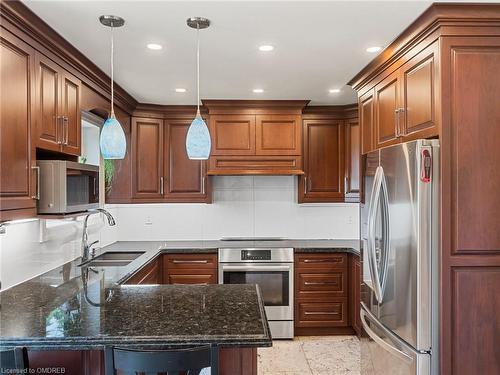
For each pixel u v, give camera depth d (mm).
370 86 3018
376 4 1918
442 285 1996
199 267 3904
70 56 2441
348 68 2918
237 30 2221
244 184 4449
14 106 1869
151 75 3090
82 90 2748
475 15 1964
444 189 2000
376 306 2488
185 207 4391
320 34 2279
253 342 1478
